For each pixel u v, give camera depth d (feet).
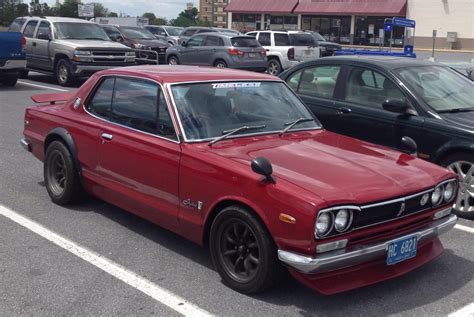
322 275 12.86
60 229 18.34
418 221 14.21
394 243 13.38
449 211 15.14
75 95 20.36
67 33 59.00
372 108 22.71
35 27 60.75
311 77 25.66
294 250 12.54
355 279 13.34
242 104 17.07
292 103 18.29
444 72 24.09
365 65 23.63
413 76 22.72
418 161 15.51
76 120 19.40
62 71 57.47
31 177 24.54
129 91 17.78
